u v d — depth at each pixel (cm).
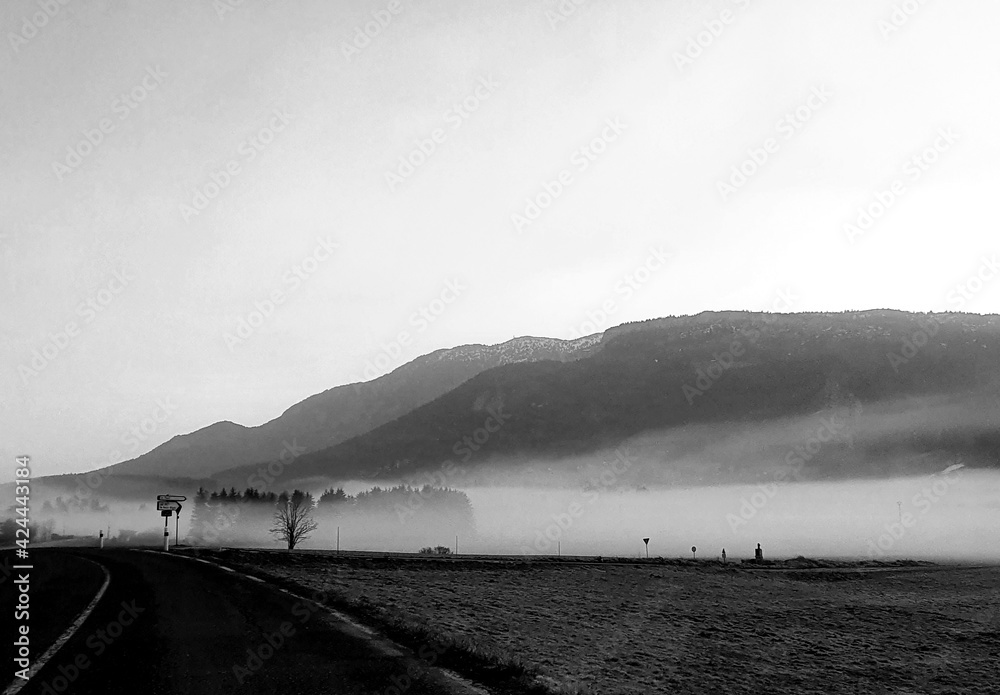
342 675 1367
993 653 2777
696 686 1770
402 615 2114
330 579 3675
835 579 6750
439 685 1312
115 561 4916
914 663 2505
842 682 2075
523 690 1298
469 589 3969
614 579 5500
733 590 5088
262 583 3206
